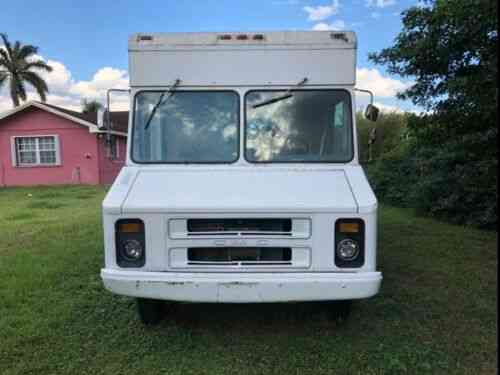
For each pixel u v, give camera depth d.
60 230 7.35
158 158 3.59
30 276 4.80
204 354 3.14
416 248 6.17
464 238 6.85
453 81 5.07
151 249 2.96
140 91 3.63
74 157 17.78
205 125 3.62
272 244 2.95
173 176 3.35
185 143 3.61
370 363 2.99
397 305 4.02
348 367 2.95
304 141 3.60
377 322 3.66
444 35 5.24
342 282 2.87
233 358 3.08
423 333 3.46
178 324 3.63
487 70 4.85
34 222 8.24
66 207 10.55
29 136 17.89
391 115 16.28
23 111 17.69
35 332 3.46
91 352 3.17
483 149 6.13
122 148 17.16
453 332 3.47
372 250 2.94
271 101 3.62
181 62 3.62
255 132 3.60
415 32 5.71
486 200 7.55
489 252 5.93
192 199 3.00
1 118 17.59
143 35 3.61
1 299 4.13
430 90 5.95
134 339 3.37
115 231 2.96
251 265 2.96
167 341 3.33
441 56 5.38
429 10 5.44
